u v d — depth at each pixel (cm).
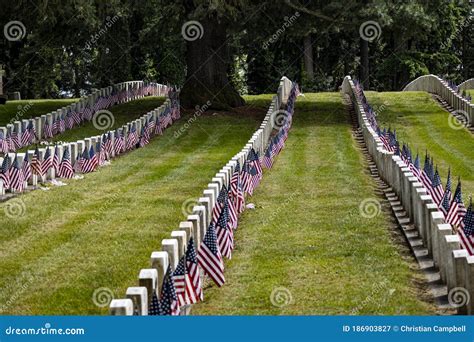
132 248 1945
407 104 5362
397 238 2019
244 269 1772
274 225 2191
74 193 2595
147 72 8144
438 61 8875
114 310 1185
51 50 6606
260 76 8856
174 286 1384
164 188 2738
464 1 5728
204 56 5162
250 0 4872
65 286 1667
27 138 3797
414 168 2570
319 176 3003
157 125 4250
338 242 1980
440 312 1466
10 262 1839
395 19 4512
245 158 2792
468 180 2938
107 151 3400
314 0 4797
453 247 1502
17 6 4488
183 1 4869
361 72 8356
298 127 4519
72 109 4544
